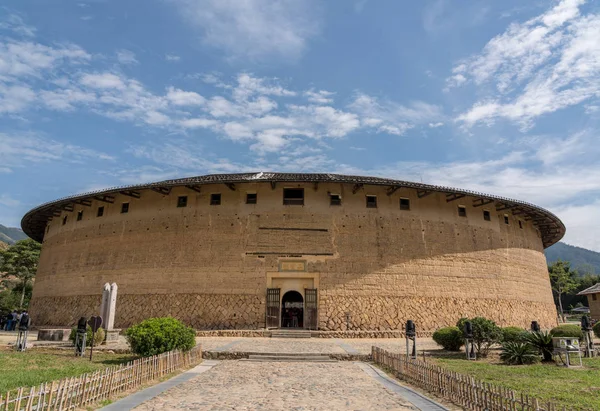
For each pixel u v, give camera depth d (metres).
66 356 14.84
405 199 27.19
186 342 14.09
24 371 11.23
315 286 24.62
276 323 24.08
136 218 27.39
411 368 11.26
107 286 19.62
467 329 15.50
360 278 24.95
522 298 28.97
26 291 50.66
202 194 26.69
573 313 73.69
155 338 13.38
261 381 11.21
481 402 7.58
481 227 28.55
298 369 13.49
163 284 25.34
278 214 25.75
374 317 24.36
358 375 12.39
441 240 26.94
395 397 9.22
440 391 9.37
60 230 30.97
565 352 13.74
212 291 24.67
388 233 26.06
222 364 14.52
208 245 25.52
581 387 9.99
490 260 28.14
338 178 26.45
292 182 25.92
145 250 26.42
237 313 24.16
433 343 20.73
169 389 9.88
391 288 25.08
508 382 10.63
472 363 14.29
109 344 17.78
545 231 35.75
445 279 26.23
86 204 29.55
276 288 24.62
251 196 26.33
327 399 8.96
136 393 9.26
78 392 7.50
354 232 25.73
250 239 25.34
